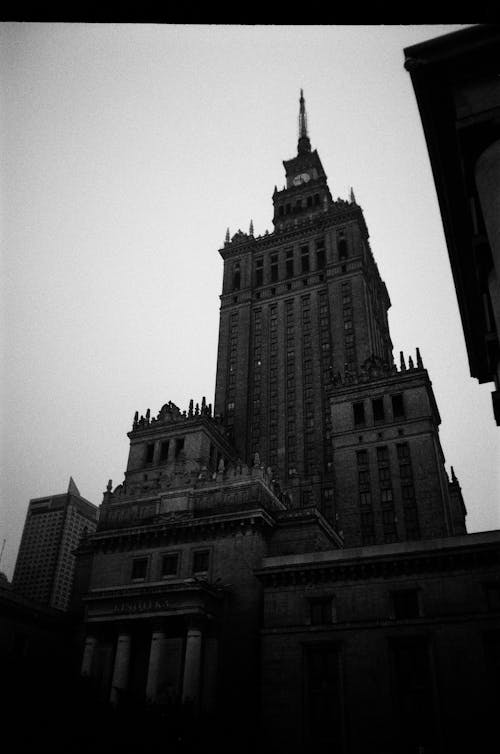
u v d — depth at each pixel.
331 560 49.44
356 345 110.56
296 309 123.62
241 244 139.50
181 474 71.06
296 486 96.19
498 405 26.03
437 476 74.25
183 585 53.22
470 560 45.66
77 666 61.47
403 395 81.38
